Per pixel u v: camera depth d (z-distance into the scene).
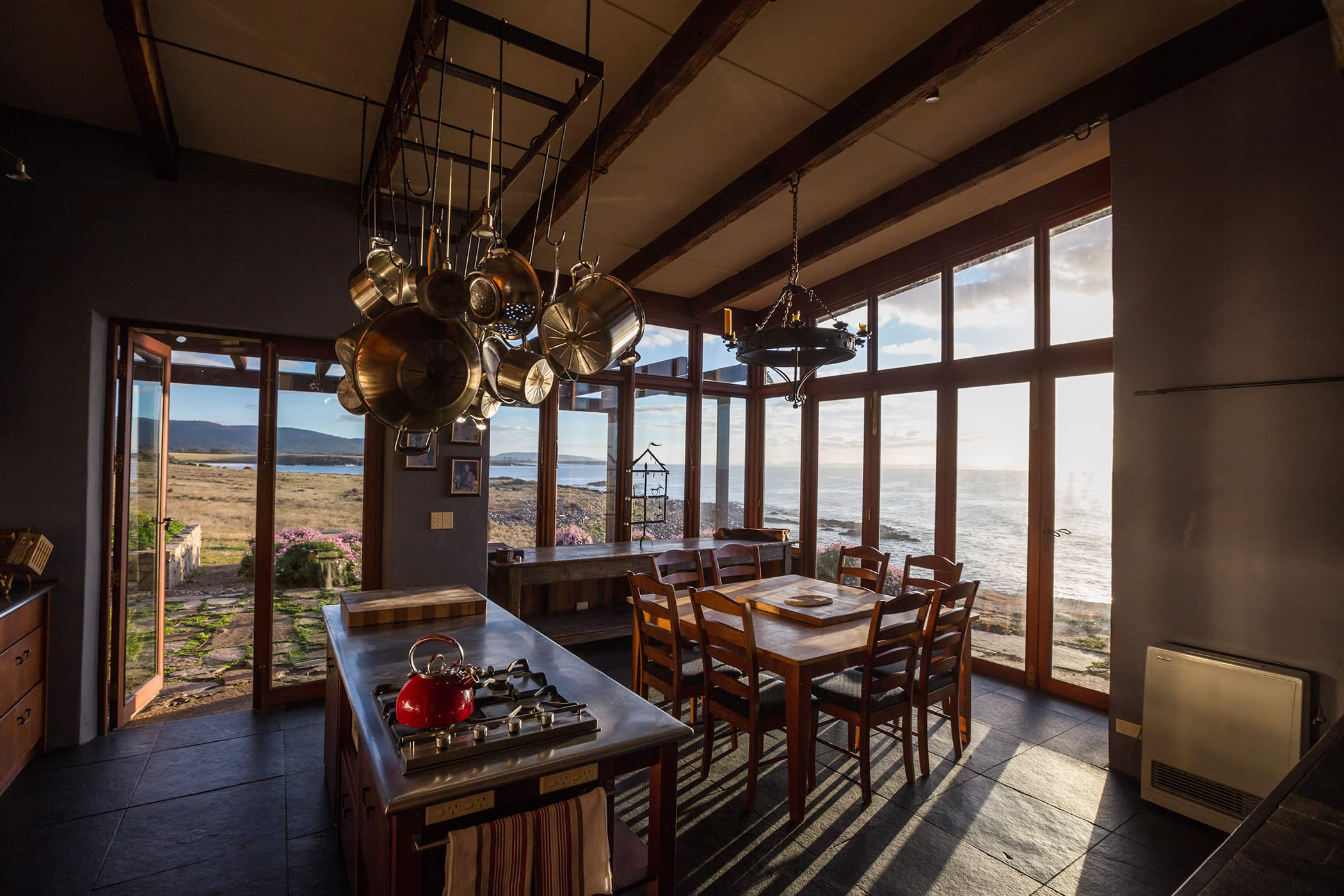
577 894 1.42
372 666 1.99
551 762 1.41
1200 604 2.58
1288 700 2.23
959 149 3.32
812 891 2.06
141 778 2.73
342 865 2.17
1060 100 2.93
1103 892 2.06
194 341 3.56
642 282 5.42
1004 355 4.12
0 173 2.91
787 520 5.94
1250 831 0.67
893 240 4.61
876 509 5.05
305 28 2.43
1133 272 2.81
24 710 2.75
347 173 3.58
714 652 2.72
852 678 2.85
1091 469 3.68
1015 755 3.01
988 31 2.27
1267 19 2.38
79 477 3.01
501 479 5.00
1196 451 2.61
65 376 3.00
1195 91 2.59
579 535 5.32
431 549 3.90
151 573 3.54
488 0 2.25
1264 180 2.42
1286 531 2.36
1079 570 3.72
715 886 2.08
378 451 3.92
